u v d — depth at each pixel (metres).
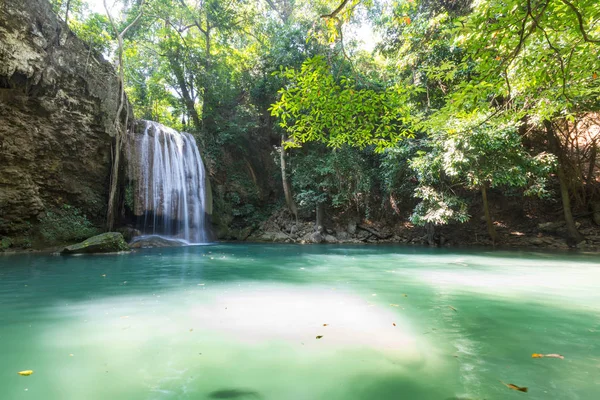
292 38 17.72
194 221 16.91
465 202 13.31
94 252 9.95
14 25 9.21
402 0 12.89
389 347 2.68
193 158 17.55
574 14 3.53
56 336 2.88
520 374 2.17
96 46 14.04
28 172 10.52
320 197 17.83
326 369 2.26
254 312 3.74
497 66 4.12
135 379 2.09
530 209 16.25
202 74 20.39
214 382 2.06
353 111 5.23
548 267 7.88
